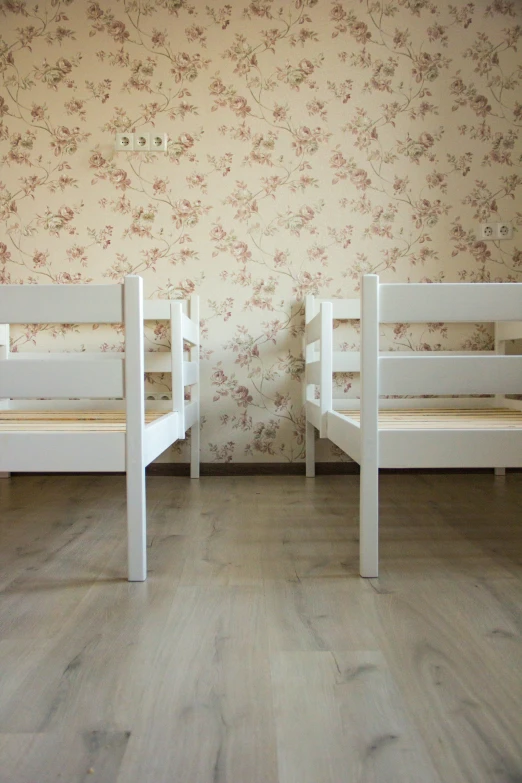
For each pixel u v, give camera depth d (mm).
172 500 2080
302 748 711
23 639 1011
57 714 784
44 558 1452
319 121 2508
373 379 1330
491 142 2521
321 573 1340
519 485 2326
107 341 2529
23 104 2480
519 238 2541
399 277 2535
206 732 744
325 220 2523
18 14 2469
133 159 2498
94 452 1312
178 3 2477
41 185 2492
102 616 1106
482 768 675
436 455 1340
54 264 2504
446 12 2494
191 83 2488
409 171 2521
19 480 2443
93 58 2477
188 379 2221
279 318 2537
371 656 944
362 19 2494
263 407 2547
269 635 1022
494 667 908
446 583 1274
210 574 1334
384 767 677
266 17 2488
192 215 2510
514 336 2363
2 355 2438
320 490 2238
